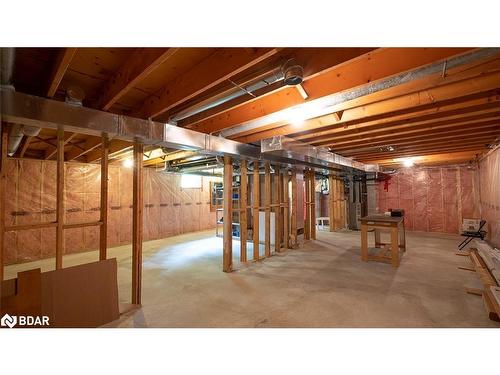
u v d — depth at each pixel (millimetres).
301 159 4699
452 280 3361
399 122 3373
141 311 2535
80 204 5488
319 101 2338
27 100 1911
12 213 4566
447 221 7309
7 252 4469
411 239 6352
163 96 2379
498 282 2850
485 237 5750
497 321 2270
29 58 1824
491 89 2367
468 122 3201
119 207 6176
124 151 4582
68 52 1499
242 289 3104
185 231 7871
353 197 8148
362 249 4410
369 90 2129
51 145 4391
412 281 3336
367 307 2582
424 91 2516
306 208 6355
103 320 2268
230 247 3916
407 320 2314
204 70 1942
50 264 4453
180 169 6973
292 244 5609
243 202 4391
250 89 2082
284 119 2850
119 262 4473
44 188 4957
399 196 8062
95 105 2512
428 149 5203
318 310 2525
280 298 2826
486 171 5699
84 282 2186
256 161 4523
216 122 3236
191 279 3500
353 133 3764
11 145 3240
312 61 1799
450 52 1662
